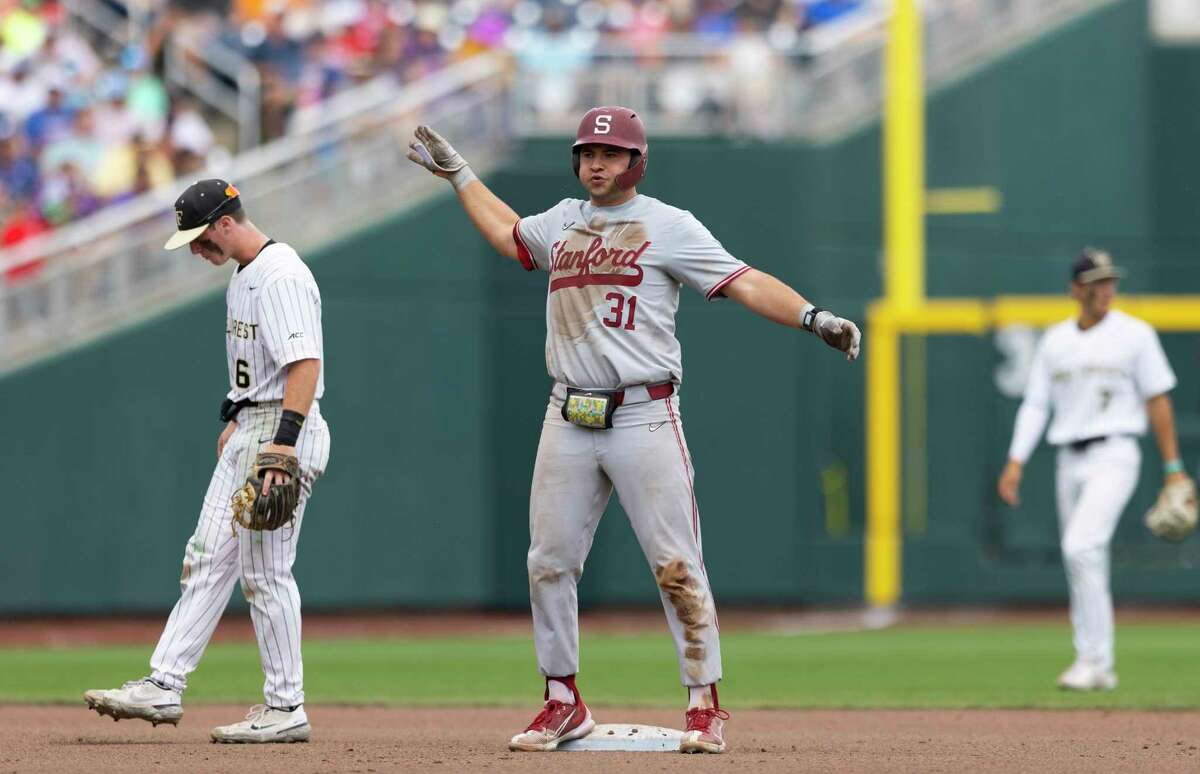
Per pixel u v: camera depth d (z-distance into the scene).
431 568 61.94
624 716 31.67
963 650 50.50
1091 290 36.00
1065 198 69.06
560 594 23.75
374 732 28.17
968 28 68.25
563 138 62.53
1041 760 22.69
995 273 67.88
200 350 60.50
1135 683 39.41
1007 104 68.12
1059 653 49.12
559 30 73.25
